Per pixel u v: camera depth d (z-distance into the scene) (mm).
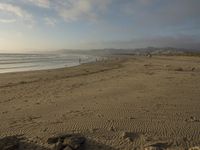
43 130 6070
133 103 8914
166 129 5953
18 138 5531
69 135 5344
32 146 5086
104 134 5680
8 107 8953
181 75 18766
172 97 9938
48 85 15531
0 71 29469
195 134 5586
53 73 24766
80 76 21266
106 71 26375
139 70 25609
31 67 37656
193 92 11078
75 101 9695
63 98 10508
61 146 4762
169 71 23047
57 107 8719
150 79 16422
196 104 8680
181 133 5660
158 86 13047
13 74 23859
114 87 13234
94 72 25453
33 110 8352
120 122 6570
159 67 29516
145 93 10984
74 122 6676
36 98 10852
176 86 12945
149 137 5434
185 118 6922
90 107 8484
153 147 4750
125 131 5832
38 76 21797
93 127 6180
